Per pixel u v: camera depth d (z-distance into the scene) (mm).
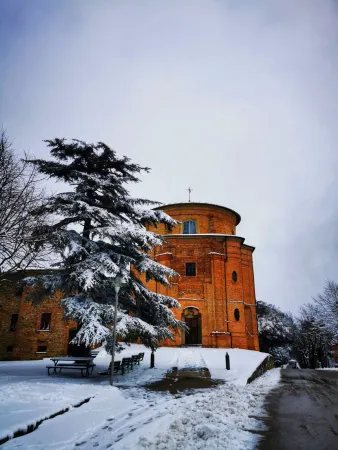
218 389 13117
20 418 7367
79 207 15695
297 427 7609
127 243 17016
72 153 17812
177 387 13453
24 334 28875
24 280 15664
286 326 51906
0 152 13375
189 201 40312
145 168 18672
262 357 25141
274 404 10336
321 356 53750
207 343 32375
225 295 34469
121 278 14664
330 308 37500
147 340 16172
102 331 13273
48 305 29656
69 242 15141
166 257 35156
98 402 9867
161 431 7246
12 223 12867
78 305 14305
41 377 14445
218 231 38250
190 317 34844
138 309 17328
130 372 17656
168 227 18859
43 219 14492
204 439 6699
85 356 16562
